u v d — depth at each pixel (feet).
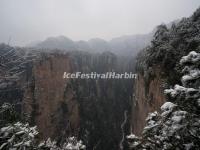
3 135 19.86
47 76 136.05
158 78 69.31
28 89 111.14
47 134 121.08
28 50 145.28
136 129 118.11
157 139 21.50
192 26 66.23
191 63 15.52
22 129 19.84
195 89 14.61
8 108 29.12
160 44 75.20
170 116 16.17
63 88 155.84
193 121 15.14
